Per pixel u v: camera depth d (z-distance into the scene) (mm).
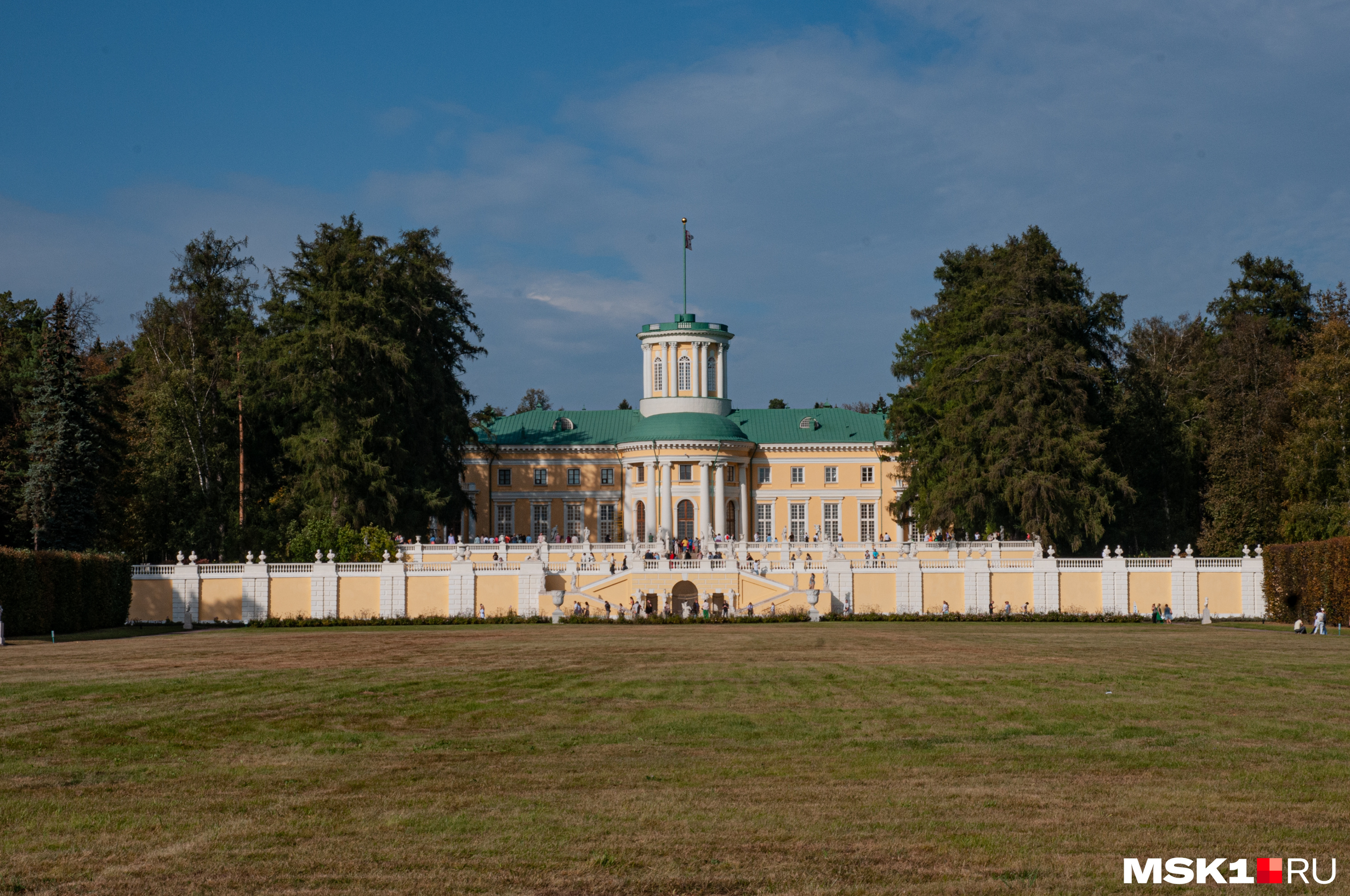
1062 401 81562
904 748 23188
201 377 88562
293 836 17016
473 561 76938
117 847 16484
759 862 15812
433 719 26781
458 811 18297
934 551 83188
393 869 15547
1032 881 15008
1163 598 75688
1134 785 19938
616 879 15117
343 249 87750
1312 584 69188
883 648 46219
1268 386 90812
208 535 86062
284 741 24000
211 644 51406
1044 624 67062
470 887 14836
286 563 75938
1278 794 19297
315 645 50438
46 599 63219
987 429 83812
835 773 20938
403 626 69312
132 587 74625
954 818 17891
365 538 79000
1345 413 78438
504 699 29953
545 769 21297
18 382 80500
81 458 73750
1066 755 22391
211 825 17594
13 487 74562
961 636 53750
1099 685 32562
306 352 85250
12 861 15906
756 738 24250
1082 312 83562
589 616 71062
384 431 87812
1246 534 83438
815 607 71000
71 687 32375
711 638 52875
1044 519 78375
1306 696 30000
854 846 16500
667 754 22609
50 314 84188
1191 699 29609
